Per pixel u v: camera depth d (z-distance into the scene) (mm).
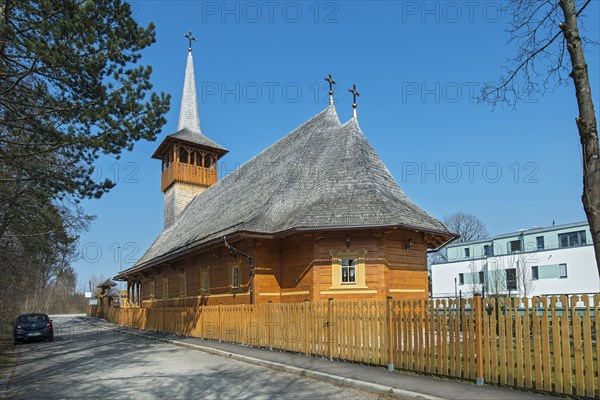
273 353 15781
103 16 12773
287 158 26672
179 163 42469
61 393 10805
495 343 9625
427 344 10977
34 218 22859
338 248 18531
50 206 20703
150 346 21516
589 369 8102
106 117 12805
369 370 11836
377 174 21188
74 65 11914
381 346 12195
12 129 13219
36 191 17203
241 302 21688
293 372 12641
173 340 22797
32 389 11453
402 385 10039
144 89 13617
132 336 28312
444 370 10531
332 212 18547
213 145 43750
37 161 15523
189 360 15992
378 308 12391
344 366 12586
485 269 47969
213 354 17547
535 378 8859
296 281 19766
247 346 18203
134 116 13500
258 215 21141
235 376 12422
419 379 10531
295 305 15680
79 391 10953
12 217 20547
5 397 10539
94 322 47562
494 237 53094
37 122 12703
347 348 13305
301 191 22062
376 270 18219
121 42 12617
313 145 24969
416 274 19531
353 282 18344
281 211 21688
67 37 11891
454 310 10453
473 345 9945
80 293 98188
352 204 18844
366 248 18375
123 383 11758
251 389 10641
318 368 12461
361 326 12906
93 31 12086
